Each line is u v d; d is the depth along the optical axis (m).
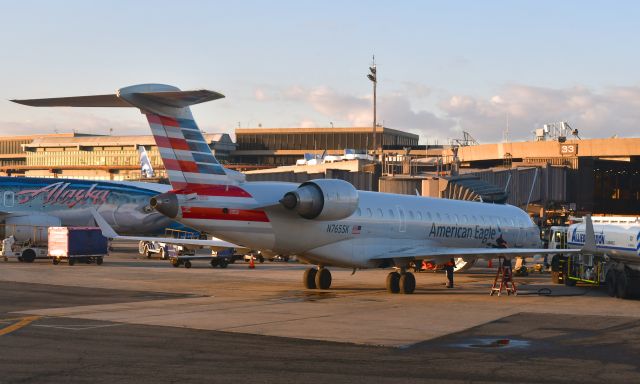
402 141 159.25
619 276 24.88
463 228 31.77
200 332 15.93
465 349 14.21
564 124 77.00
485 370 12.13
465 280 33.59
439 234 30.33
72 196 54.81
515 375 11.77
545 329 17.03
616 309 21.41
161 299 22.80
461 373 11.86
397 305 21.95
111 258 46.88
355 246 26.42
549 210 67.75
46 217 53.34
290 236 24.50
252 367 12.12
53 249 39.62
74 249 39.06
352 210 24.88
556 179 66.94
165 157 21.78
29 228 49.47
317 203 24.05
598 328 17.28
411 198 29.83
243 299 23.11
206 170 22.72
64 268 36.72
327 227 25.36
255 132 154.50
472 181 54.84
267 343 14.58
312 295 24.86
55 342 14.46
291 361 12.69
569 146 72.56
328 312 19.89
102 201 55.78
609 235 27.52
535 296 25.70
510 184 62.22
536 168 65.06
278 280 30.83
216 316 18.69
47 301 21.88
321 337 15.43
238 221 23.31
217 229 22.98
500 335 16.08
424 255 25.77
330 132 151.25
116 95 19.58
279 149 153.88
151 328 16.45
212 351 13.59
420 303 22.64
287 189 25.08
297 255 25.44
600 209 82.81
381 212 27.50
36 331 15.90
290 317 18.70
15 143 171.12
